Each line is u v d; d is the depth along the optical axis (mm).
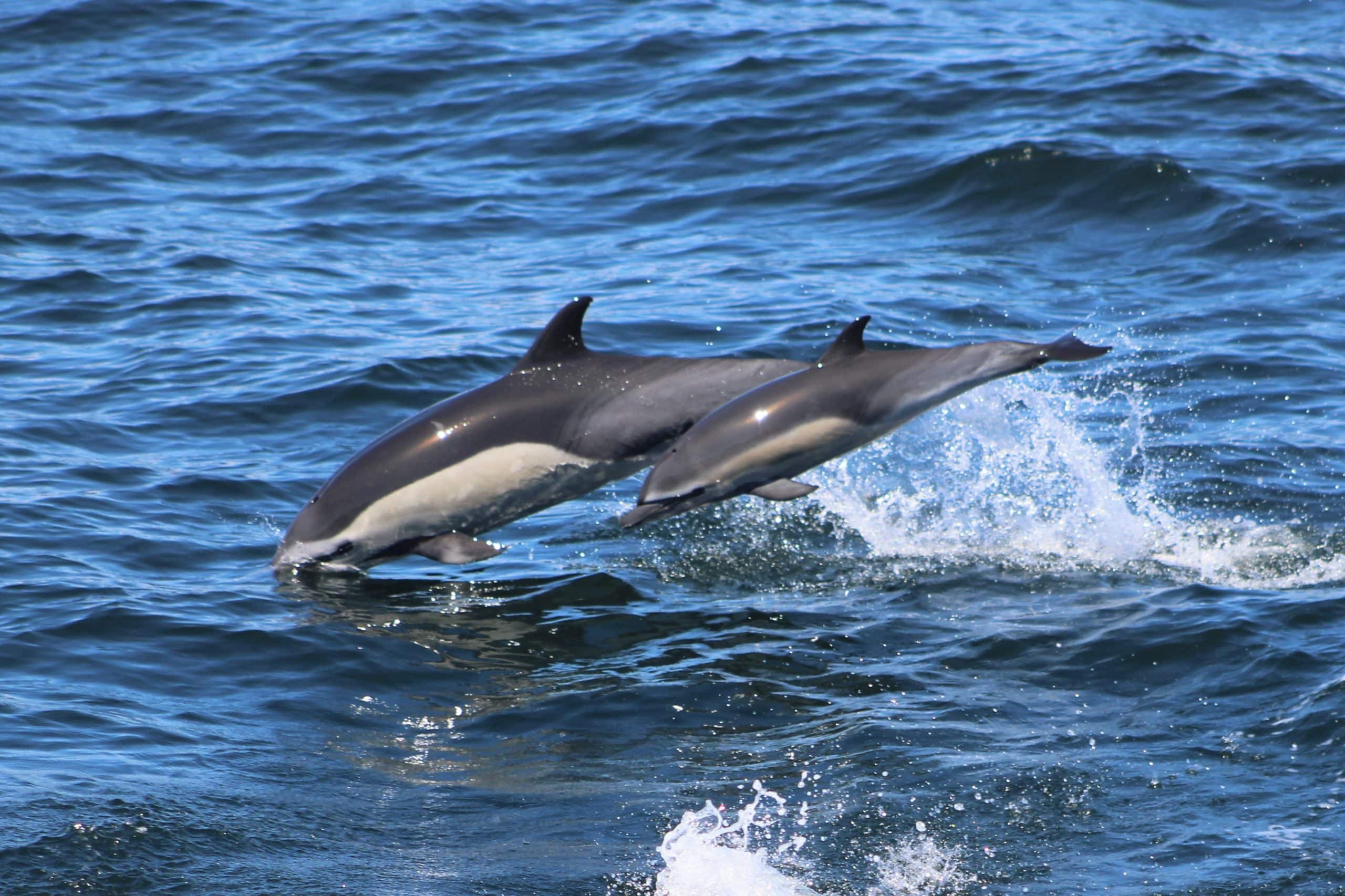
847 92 74688
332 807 24156
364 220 64125
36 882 21344
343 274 58031
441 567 35312
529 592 33812
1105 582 33594
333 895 21578
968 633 31125
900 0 93875
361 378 46875
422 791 24828
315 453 42344
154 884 21609
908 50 81125
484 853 22812
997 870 22250
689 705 28062
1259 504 37875
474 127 74188
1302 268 56062
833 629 31578
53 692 27875
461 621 32156
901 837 23141
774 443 31141
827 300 53625
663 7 91062
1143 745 25828
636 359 33906
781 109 73250
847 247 59750
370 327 52156
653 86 77562
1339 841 22500
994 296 54531
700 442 31516
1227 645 29422
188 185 68188
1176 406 44719
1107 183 63094
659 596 33625
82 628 30641
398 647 30625
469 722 27531
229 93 78688
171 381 47094
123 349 49969
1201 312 52469
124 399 45625
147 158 71000
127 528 36312
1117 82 74062
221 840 22828
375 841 23156
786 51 81062
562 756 26141
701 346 50125
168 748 25891
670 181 67375
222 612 31891
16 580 32812
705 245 60438
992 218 62188
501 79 79750
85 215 63844
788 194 65312
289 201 66250
